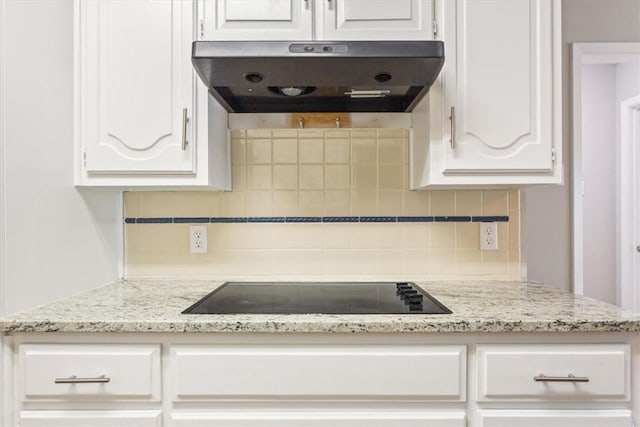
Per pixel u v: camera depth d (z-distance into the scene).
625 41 1.98
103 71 1.27
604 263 3.04
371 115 1.54
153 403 1.02
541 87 1.26
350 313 1.08
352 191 1.59
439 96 1.26
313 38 1.25
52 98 1.20
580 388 1.01
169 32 1.26
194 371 1.01
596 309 1.12
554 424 1.01
